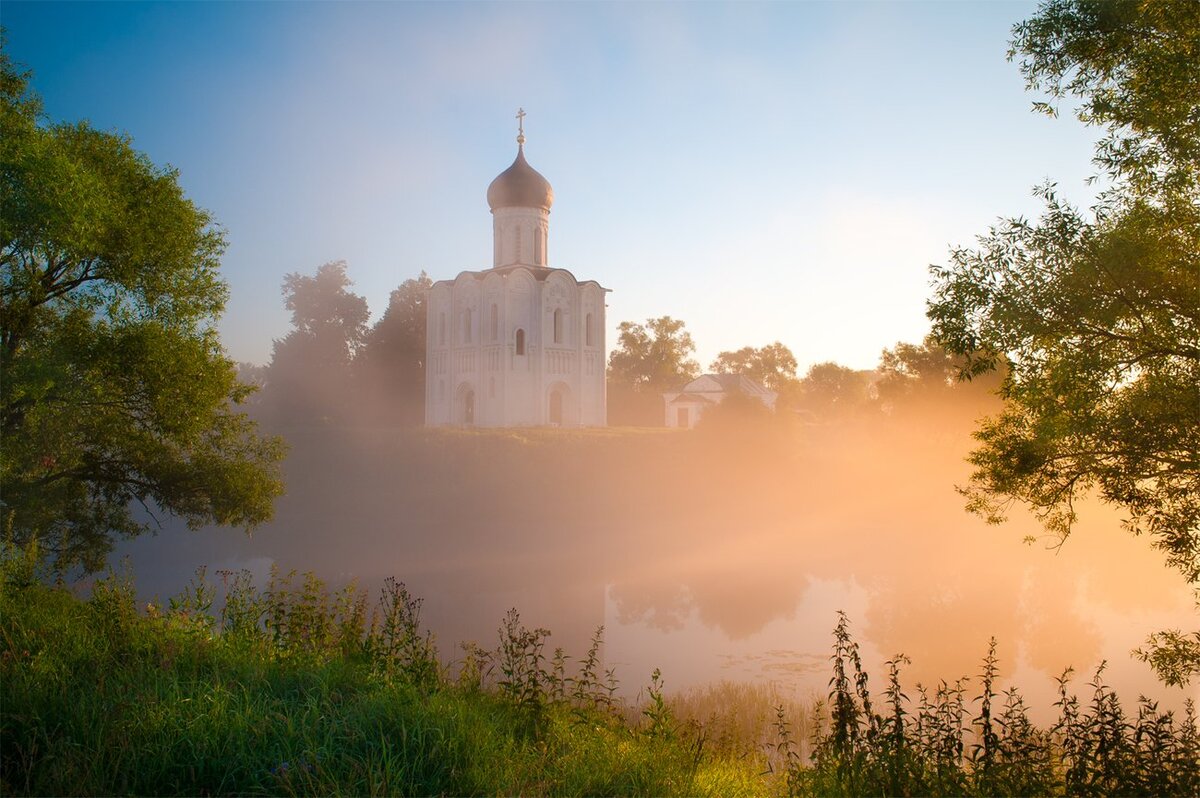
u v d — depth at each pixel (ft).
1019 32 31.24
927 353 177.37
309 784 20.89
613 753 27.53
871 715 28.14
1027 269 29.78
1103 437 31.86
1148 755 26.55
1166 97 28.17
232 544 127.65
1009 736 28.27
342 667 31.27
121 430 61.87
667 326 311.06
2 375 51.93
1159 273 29.07
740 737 46.21
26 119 51.90
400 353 228.63
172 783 21.24
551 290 192.34
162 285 61.93
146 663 28.43
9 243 52.65
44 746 22.04
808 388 333.62
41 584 42.75
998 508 39.29
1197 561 34.27
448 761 23.45
